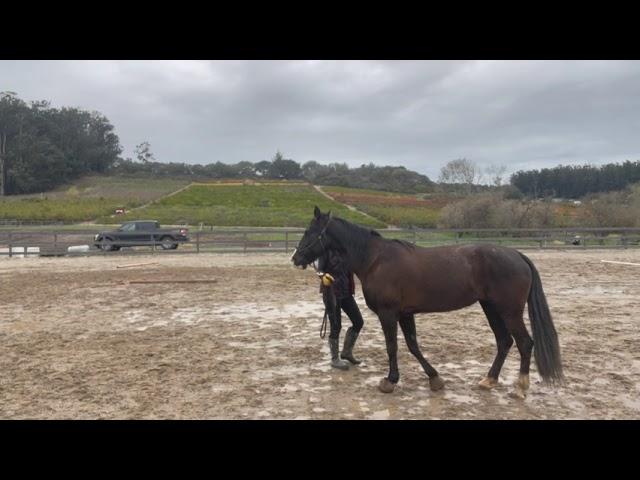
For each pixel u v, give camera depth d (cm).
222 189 6938
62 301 980
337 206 5053
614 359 580
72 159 9575
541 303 461
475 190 4000
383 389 470
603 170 5991
